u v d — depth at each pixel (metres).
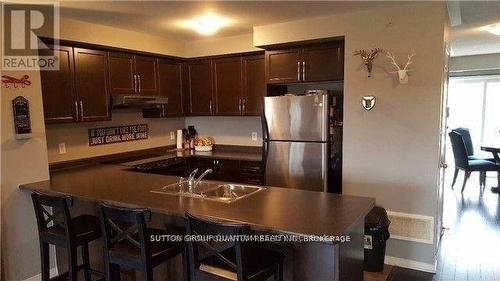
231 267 1.84
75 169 3.58
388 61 3.14
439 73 2.95
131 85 4.02
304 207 2.14
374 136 3.27
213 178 4.42
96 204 2.84
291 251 1.99
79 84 3.47
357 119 3.34
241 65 4.37
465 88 7.60
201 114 4.77
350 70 3.33
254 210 2.08
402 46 3.07
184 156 4.47
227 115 4.55
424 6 2.96
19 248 2.85
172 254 2.18
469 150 6.34
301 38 3.57
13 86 2.75
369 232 3.10
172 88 4.57
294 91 4.46
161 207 2.15
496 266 3.23
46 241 2.50
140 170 3.81
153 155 4.53
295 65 3.83
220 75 4.55
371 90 3.24
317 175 3.55
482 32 4.55
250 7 3.05
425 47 2.98
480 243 3.76
